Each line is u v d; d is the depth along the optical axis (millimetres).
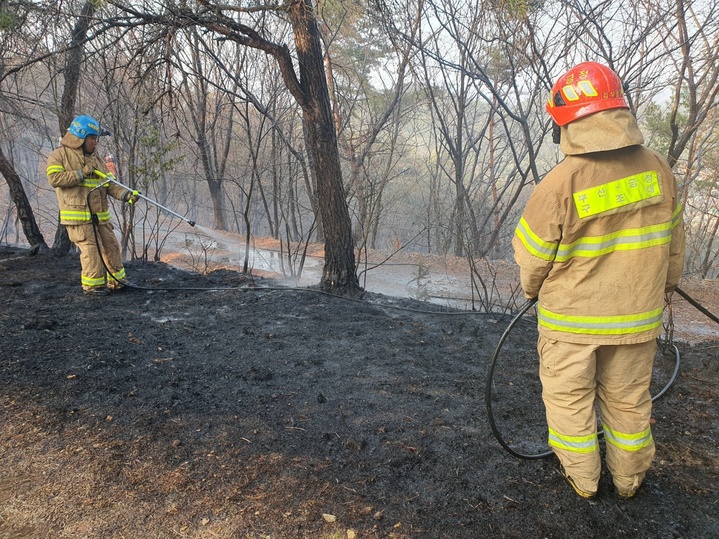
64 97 7832
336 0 5805
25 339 4258
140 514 2273
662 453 2791
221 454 2721
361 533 2178
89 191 5527
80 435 2883
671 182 2086
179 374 3705
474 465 2678
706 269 14375
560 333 2219
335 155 5809
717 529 2232
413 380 3686
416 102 14977
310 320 5051
